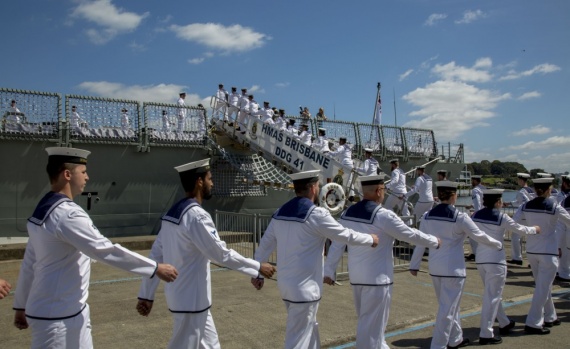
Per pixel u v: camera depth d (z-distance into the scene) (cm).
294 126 1823
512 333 629
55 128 1351
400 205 1399
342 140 1505
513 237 1212
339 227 411
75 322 307
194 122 1602
